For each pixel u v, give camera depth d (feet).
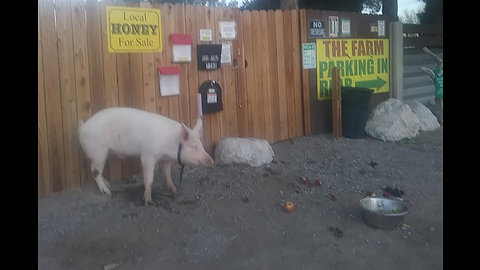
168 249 16.14
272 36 28.66
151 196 20.49
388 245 16.57
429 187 22.67
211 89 25.25
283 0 31.48
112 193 20.76
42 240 16.42
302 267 15.05
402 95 37.63
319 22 31.01
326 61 31.71
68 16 20.45
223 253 15.92
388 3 46.14
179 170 23.77
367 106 30.58
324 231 17.72
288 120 29.94
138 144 19.45
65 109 20.61
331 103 32.17
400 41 36.83
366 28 34.53
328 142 29.84
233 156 24.43
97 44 21.36
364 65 34.55
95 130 19.69
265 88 28.48
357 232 17.62
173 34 23.65
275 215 19.17
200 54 24.79
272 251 16.11
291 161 25.98
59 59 20.33
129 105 22.54
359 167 25.55
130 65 22.44
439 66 37.70
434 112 37.78
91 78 21.29
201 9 24.88
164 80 23.50
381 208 18.95
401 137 31.14
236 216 18.93
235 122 27.02
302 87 30.60
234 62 26.71
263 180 22.89
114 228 17.48
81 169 21.27
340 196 21.34
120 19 21.94
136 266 15.01
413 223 18.49
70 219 18.07
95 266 14.98
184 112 24.59
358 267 15.08
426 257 15.74
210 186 21.98
